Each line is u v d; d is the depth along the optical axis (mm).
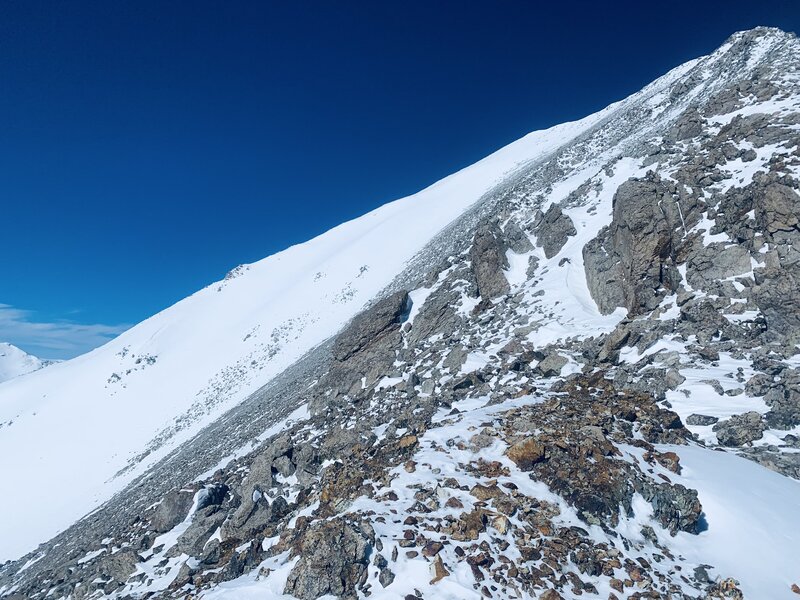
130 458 67938
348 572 8531
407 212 104000
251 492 18953
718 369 16469
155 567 17047
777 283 17656
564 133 96500
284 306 95688
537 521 9586
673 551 9539
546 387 17719
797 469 11617
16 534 53281
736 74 40312
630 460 11422
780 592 8305
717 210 22641
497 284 30219
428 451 12359
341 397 29016
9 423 98438
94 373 107938
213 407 68500
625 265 23312
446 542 8938
